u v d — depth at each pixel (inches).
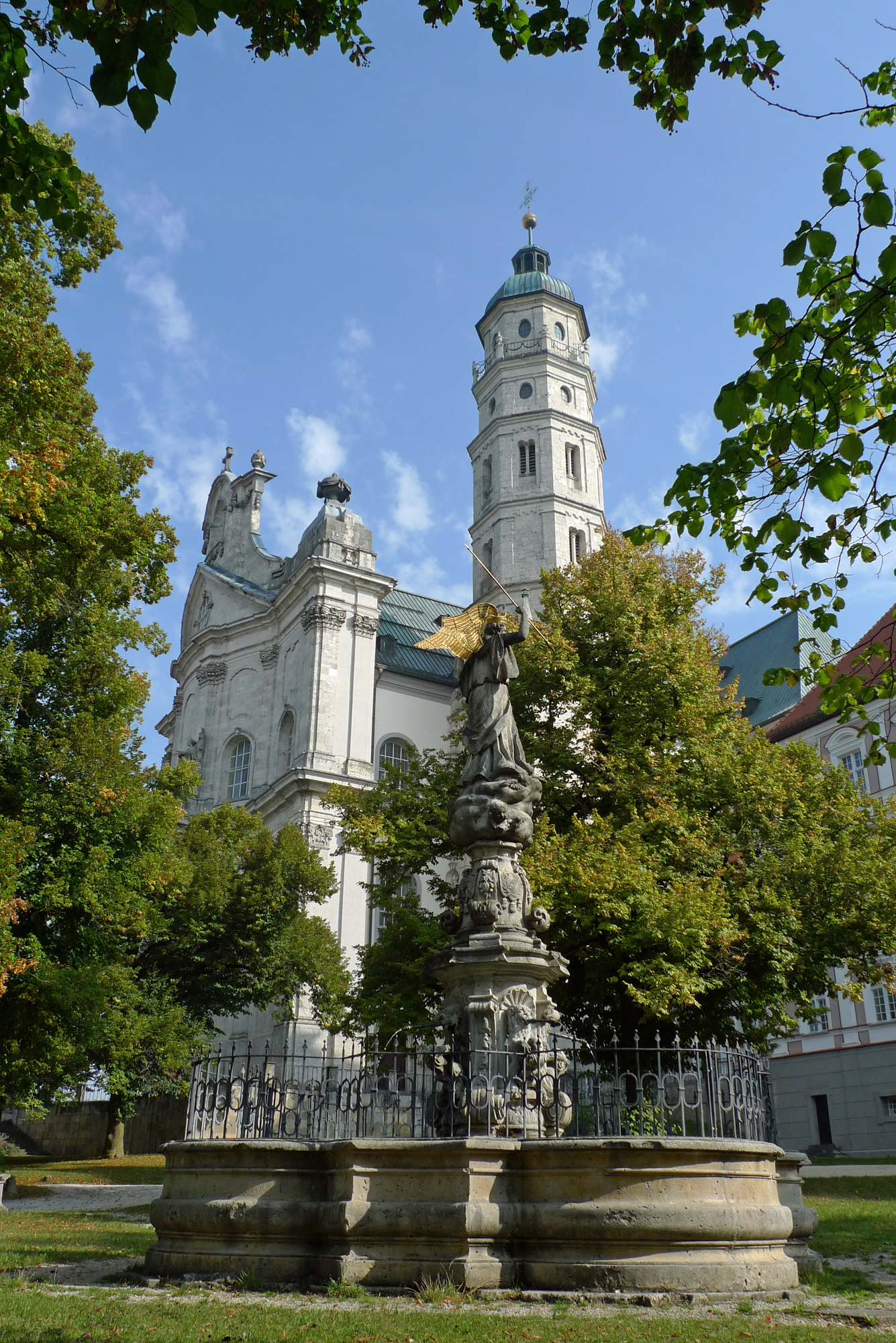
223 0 221.6
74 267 815.7
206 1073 448.8
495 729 550.3
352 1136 424.8
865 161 261.7
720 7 289.0
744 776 876.0
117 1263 450.0
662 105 324.5
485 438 2198.6
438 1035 546.6
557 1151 380.5
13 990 842.2
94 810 861.2
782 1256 387.5
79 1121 1695.4
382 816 933.8
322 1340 271.0
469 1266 361.4
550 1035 482.0
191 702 2151.8
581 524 2074.3
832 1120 1486.2
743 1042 886.4
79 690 920.3
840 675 392.2
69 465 722.8
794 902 833.5
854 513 347.6
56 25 243.6
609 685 952.3
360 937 1660.9
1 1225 634.8
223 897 1325.0
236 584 2161.7
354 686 1855.3
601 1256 364.2
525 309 2261.3
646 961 772.0
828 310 299.6
